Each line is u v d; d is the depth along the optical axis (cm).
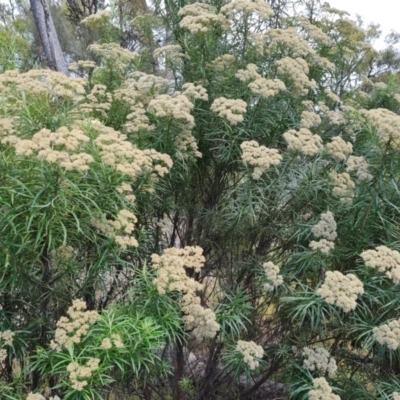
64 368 231
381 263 268
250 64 346
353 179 363
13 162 232
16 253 235
